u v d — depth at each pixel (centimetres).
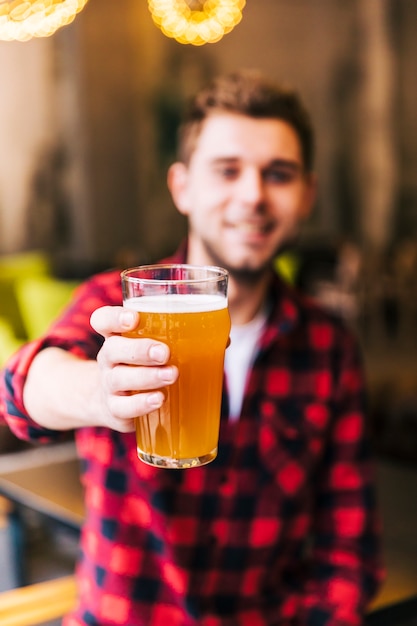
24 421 97
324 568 133
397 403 328
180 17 523
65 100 625
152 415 76
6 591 144
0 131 599
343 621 125
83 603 121
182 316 74
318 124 752
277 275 135
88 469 122
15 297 502
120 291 120
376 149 773
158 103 667
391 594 138
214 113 127
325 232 758
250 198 125
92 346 108
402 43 765
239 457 125
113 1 637
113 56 643
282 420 130
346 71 758
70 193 634
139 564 118
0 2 303
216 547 121
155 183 672
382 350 620
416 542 161
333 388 135
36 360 99
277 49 725
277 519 127
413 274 688
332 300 644
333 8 745
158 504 116
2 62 595
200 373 76
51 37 614
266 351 129
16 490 180
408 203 786
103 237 651
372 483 140
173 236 683
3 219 606
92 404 84
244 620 123
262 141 125
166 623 118
